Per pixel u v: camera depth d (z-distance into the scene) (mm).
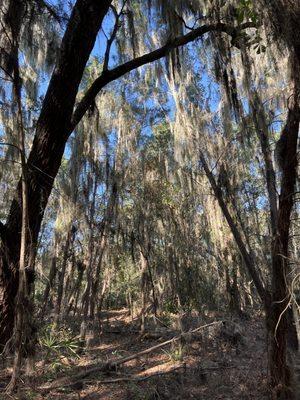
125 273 9422
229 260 9133
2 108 7715
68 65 6891
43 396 4832
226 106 6137
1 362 5527
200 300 8375
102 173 8023
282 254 4328
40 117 6840
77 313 9039
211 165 6398
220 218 9133
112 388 5062
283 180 4348
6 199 8164
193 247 8930
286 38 4027
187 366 5703
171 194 9000
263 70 6152
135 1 7949
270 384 4406
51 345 5566
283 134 4578
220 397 4836
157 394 4848
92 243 7727
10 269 6211
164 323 8219
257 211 8273
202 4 6977
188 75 6723
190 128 6301
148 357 6266
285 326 4391
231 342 6664
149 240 8422
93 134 8094
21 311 4828
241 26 5293
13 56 5484
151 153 8977
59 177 8422
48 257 9320
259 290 4527
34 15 6852
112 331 7973
